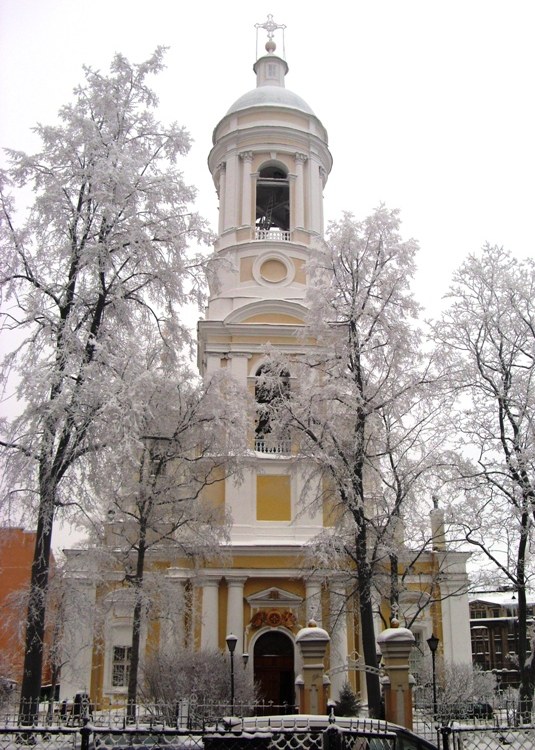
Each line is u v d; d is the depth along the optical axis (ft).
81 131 69.46
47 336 63.87
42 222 67.87
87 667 92.73
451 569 100.53
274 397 89.04
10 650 82.64
